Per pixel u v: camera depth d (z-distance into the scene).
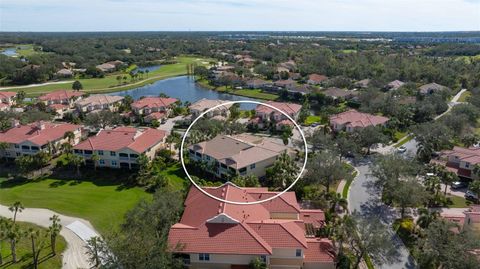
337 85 174.38
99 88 188.88
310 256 48.41
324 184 70.00
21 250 54.00
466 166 77.12
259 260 45.31
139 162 78.94
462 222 55.31
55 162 87.75
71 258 52.59
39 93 174.38
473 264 41.38
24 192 73.88
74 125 102.69
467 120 103.75
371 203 67.69
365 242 47.66
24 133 91.88
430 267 46.06
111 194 72.94
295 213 56.38
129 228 49.91
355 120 109.62
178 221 54.22
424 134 89.44
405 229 58.31
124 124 124.88
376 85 167.12
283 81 180.12
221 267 46.91
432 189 67.69
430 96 133.75
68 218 63.81
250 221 50.81
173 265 44.19
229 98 170.38
